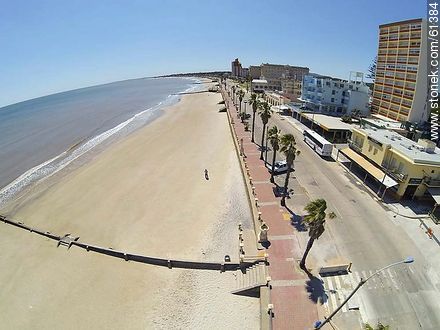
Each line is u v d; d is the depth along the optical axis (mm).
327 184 45406
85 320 24969
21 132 93000
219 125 87375
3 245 35250
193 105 130250
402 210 37656
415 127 70500
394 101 82500
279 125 82312
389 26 82438
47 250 33906
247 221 37031
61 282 29109
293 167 51906
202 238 34219
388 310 24203
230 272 29344
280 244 31578
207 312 25312
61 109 145875
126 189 47156
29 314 25734
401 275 27562
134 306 26141
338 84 83750
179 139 73688
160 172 53094
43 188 50062
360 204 39438
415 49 73688
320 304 24578
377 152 44094
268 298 25078
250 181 45438
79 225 38125
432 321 23344
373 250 30703
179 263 30266
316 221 24344
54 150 72000
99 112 127750
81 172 55688
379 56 88125
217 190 45281
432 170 36969
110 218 39250
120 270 30312
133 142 73188
